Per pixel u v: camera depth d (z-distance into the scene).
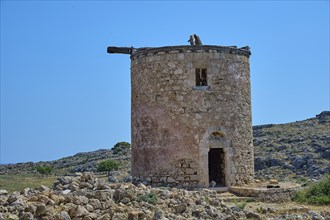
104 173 56.59
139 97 24.59
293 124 79.38
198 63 23.44
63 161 85.88
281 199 22.17
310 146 59.94
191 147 23.02
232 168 23.61
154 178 23.39
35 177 54.94
